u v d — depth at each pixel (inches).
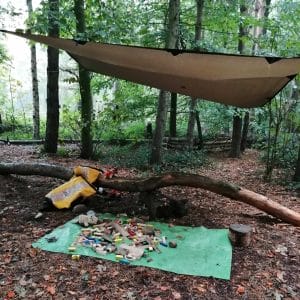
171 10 228.5
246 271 100.8
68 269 98.3
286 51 215.0
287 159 265.6
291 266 104.7
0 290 87.8
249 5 304.0
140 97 323.3
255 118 378.0
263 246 117.0
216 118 368.2
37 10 229.6
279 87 138.0
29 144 355.6
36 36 121.1
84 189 150.6
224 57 113.8
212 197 176.2
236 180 230.5
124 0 276.8
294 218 137.4
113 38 223.5
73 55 153.8
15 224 130.5
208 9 285.7
